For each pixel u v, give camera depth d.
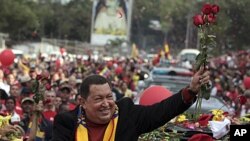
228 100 36.00
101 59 89.69
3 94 22.73
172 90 31.83
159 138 14.62
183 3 145.50
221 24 60.84
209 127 14.49
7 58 30.56
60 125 9.99
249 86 29.89
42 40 133.00
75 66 63.66
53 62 71.81
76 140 9.84
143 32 183.75
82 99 9.90
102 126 9.91
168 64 75.38
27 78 32.50
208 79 9.72
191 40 116.62
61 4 175.38
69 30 173.50
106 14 135.62
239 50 80.12
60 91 24.45
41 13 149.00
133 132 9.88
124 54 134.75
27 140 15.46
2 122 13.01
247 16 62.25
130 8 131.62
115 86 36.72
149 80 33.94
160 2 167.12
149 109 9.98
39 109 15.50
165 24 156.62
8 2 114.12
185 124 14.96
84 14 175.38
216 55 87.31
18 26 118.62
